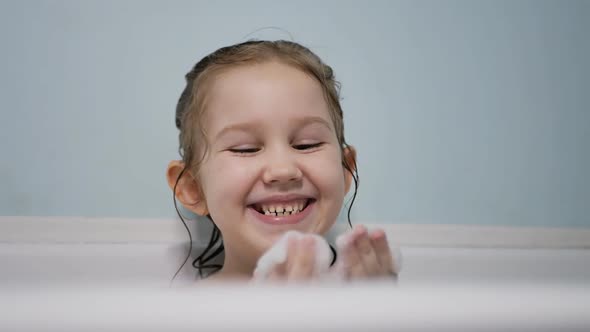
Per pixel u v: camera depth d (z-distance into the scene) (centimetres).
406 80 92
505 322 32
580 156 95
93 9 84
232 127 66
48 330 29
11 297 31
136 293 32
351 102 90
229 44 88
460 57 94
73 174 81
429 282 37
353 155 81
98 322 30
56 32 83
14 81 81
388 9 93
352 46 92
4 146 79
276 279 53
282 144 65
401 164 90
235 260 73
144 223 80
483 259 81
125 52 85
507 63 95
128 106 84
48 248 73
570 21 98
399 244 85
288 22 90
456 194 91
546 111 95
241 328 30
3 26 81
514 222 92
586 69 97
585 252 85
